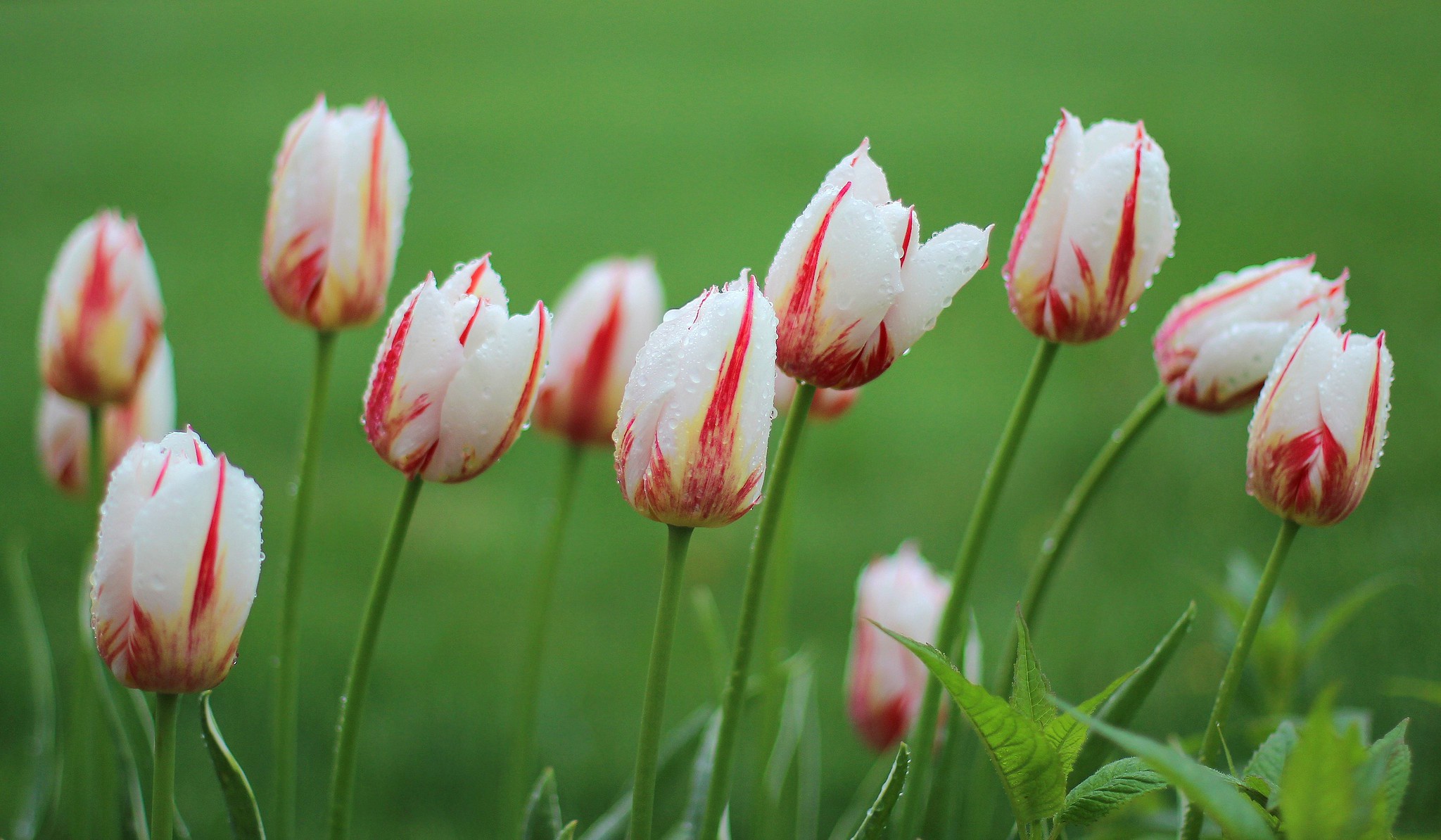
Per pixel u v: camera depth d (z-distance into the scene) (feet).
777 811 7.42
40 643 7.45
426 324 4.62
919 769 5.61
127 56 63.62
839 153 41.22
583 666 15.78
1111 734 3.52
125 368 6.82
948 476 20.49
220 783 4.74
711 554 18.84
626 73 56.80
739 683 4.85
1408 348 22.48
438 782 13.10
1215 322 5.55
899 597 7.91
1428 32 57.16
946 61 56.44
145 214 36.32
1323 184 34.40
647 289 8.22
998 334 26.94
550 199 36.91
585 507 20.48
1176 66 52.47
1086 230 5.02
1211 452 20.26
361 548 18.54
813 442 21.81
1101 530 18.28
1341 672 13.30
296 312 5.76
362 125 5.70
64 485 7.97
